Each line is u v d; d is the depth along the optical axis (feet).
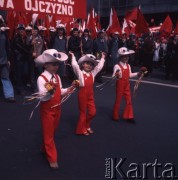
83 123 19.30
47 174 14.48
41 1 25.14
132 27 52.06
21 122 21.43
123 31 50.90
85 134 19.43
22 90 29.50
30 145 17.72
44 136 15.23
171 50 40.83
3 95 28.68
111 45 41.73
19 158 16.08
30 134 19.34
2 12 37.35
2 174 14.38
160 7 98.48
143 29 36.76
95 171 14.84
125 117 22.24
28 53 29.32
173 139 19.01
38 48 30.32
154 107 26.43
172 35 45.91
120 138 19.06
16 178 14.05
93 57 18.70
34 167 15.15
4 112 23.52
